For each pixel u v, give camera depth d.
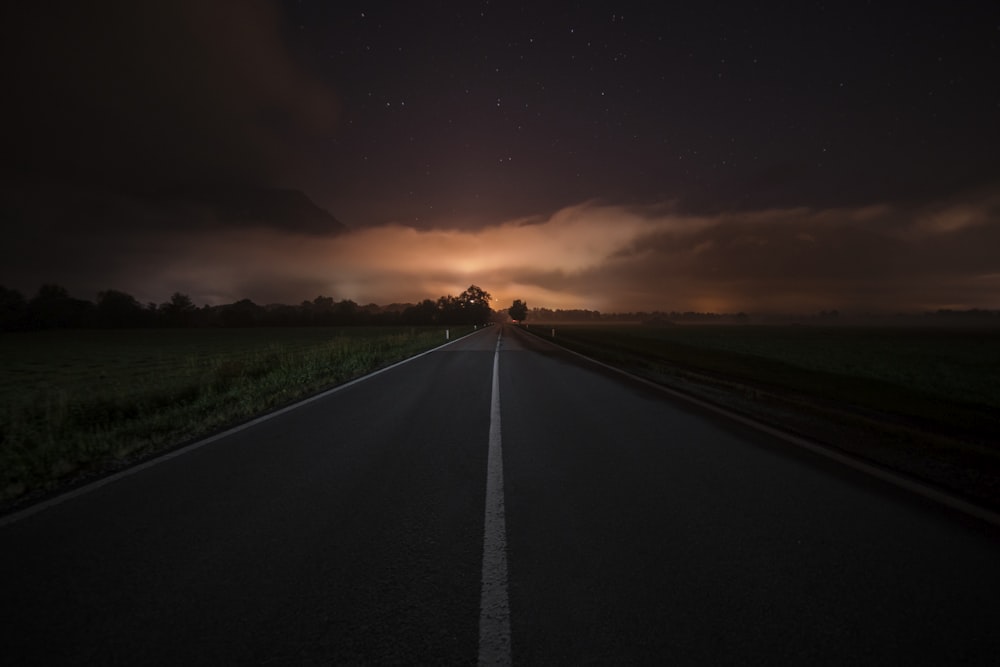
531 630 1.92
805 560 2.52
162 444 5.25
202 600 2.17
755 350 28.14
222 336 66.12
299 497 3.56
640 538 2.80
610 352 21.67
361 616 2.04
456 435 5.65
